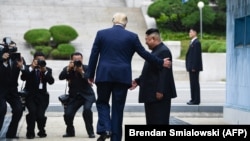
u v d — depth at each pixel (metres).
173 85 11.73
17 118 13.91
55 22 42.28
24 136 14.33
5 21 41.59
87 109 14.02
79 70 14.10
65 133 14.78
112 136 11.19
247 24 14.90
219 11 42.12
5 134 14.49
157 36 11.84
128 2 46.97
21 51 36.88
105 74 11.10
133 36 11.30
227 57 16.64
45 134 14.26
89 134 14.08
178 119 17.42
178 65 34.75
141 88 11.79
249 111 14.52
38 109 14.10
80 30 41.31
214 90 27.52
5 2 45.06
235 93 15.90
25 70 14.05
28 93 14.06
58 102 20.73
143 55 11.30
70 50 35.16
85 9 45.06
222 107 18.95
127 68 11.21
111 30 11.32
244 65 15.02
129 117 18.11
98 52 11.30
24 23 41.56
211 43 35.72
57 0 46.25
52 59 35.19
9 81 13.60
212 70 33.34
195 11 40.31
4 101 13.47
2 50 13.39
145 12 44.28
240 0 15.47
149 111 11.72
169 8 41.06
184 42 39.34
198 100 19.27
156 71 11.64
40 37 36.31
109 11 44.94
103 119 11.12
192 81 19.28
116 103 11.21
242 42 15.56
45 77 14.19
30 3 45.28
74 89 14.22
